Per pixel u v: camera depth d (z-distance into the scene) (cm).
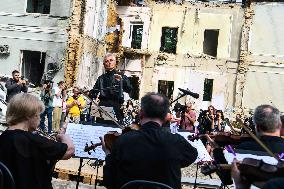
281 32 2781
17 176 366
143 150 377
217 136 540
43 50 2116
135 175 374
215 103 2880
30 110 387
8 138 374
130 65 3006
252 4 2823
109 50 2742
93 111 769
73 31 2112
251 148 429
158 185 346
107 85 791
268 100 2784
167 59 2980
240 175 338
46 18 2123
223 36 2894
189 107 1357
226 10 2897
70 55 2109
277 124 427
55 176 831
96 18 2402
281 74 2770
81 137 509
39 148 379
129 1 3011
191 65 2942
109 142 441
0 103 1395
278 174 329
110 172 388
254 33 2825
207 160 545
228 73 2878
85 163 908
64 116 1465
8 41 2134
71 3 2116
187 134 578
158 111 393
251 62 2819
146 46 3006
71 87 2078
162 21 2998
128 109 1848
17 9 2136
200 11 2941
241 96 2831
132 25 3034
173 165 378
